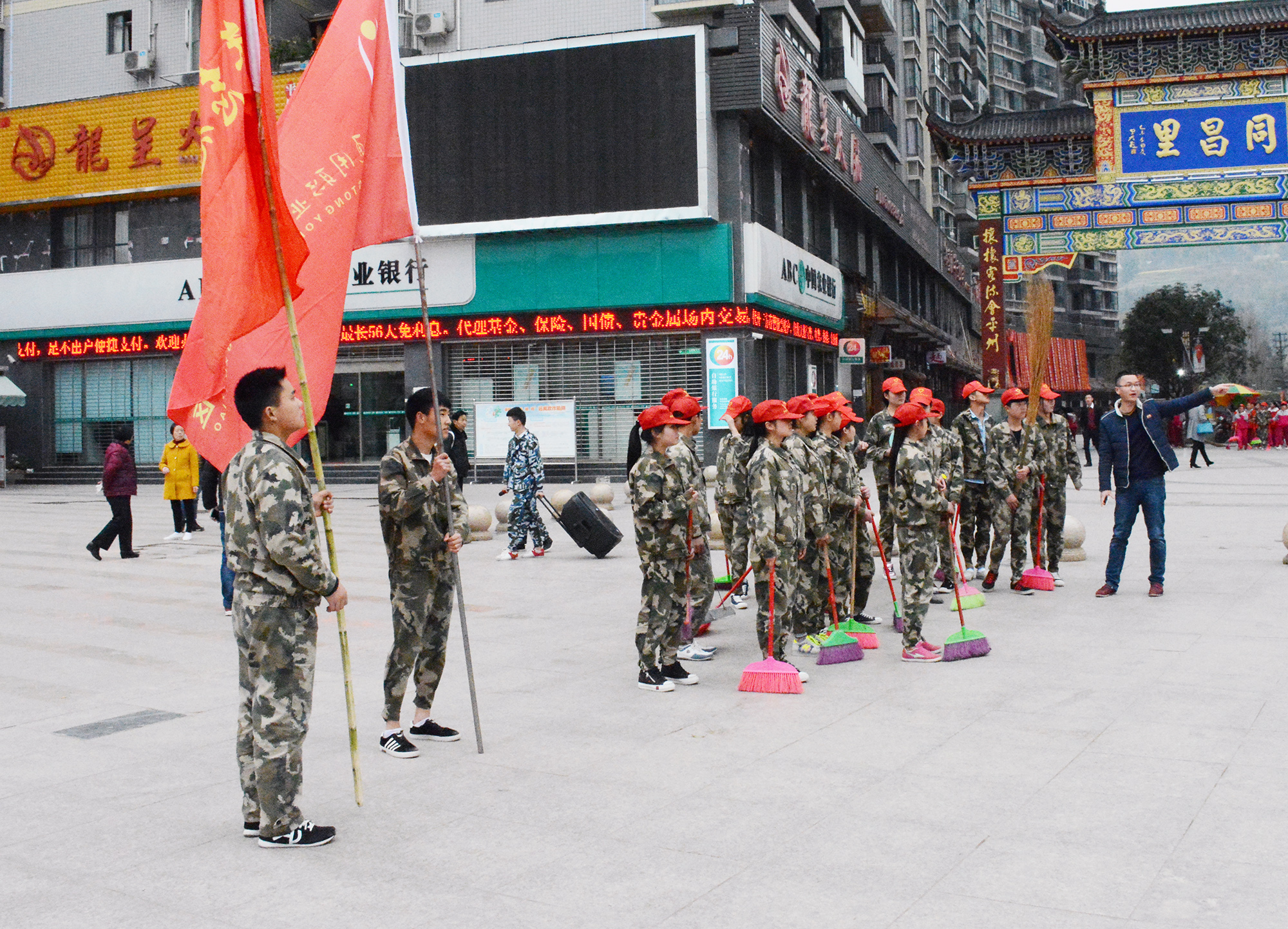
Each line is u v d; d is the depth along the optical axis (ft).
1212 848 14.12
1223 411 159.12
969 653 26.08
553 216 84.99
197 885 13.73
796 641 28.09
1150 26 81.10
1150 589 33.96
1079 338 293.02
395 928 12.41
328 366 19.90
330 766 18.70
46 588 39.68
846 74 125.08
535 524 46.91
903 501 26.07
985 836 14.75
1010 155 86.28
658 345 86.79
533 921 12.50
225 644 29.71
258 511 14.83
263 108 16.96
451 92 86.74
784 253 91.35
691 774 17.79
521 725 21.09
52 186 99.91
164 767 18.80
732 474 31.91
